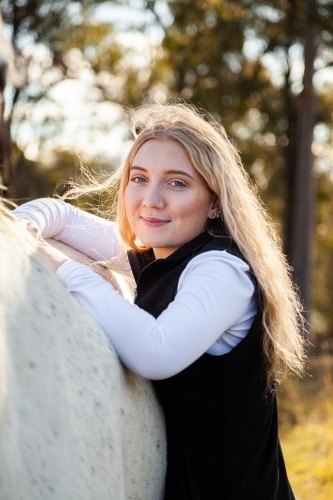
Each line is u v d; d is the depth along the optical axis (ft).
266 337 5.44
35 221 5.89
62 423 3.96
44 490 3.78
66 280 5.08
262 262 5.54
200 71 60.80
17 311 3.93
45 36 48.85
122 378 4.83
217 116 60.85
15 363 3.75
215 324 4.98
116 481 4.47
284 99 62.59
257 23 59.31
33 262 4.37
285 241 63.87
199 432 5.35
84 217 6.50
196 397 5.27
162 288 5.44
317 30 56.65
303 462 15.34
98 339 4.70
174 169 5.48
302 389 25.34
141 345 4.79
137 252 6.43
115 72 57.52
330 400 21.16
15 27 46.85
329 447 16.30
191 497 5.34
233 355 5.22
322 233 76.89
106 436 4.37
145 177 5.64
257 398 5.42
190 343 4.86
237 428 5.34
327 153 66.49
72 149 52.65
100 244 6.45
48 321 4.15
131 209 5.69
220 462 5.32
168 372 4.85
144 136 5.69
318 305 86.43
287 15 58.80
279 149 66.74
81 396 4.21
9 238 4.32
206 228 5.77
